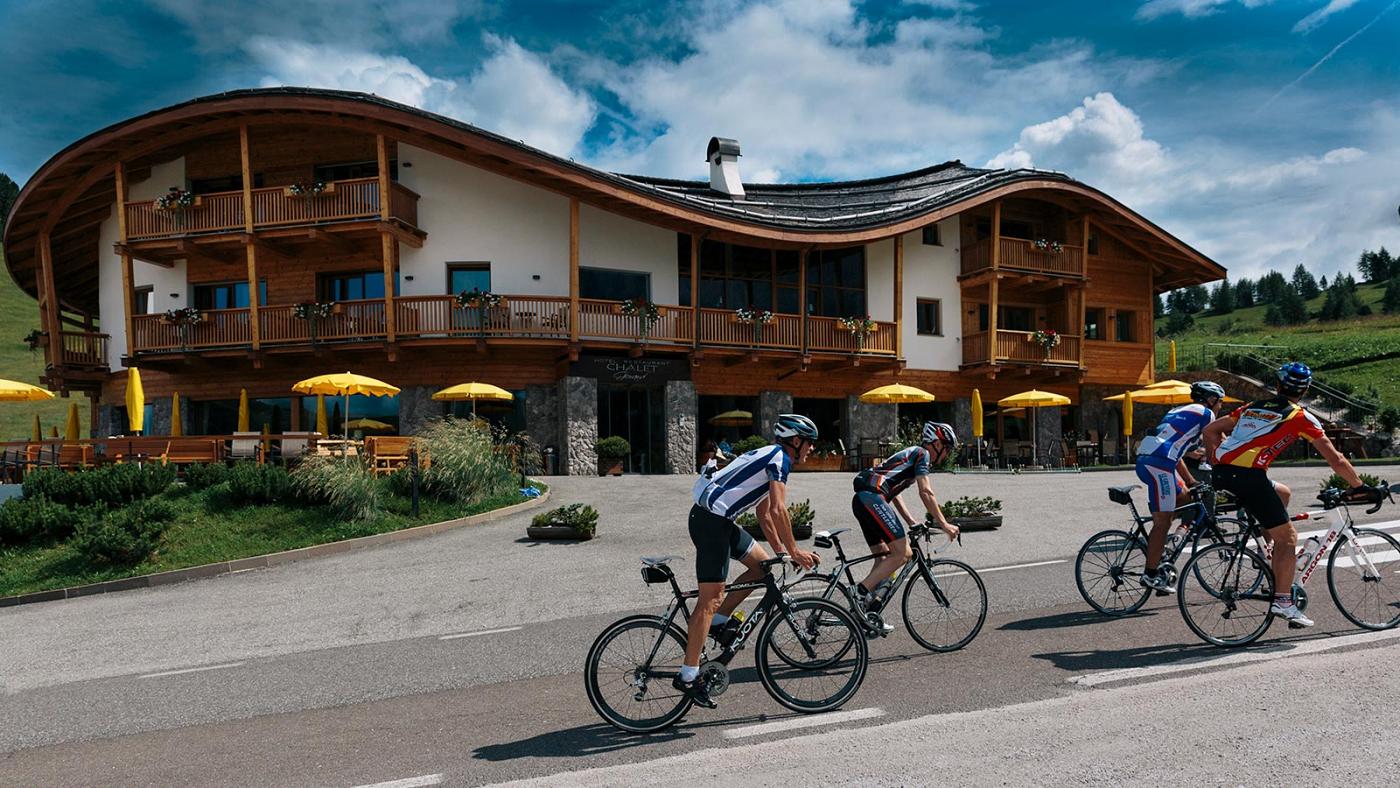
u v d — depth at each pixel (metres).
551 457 22.47
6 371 58.72
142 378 25.20
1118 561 7.00
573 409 22.67
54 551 13.05
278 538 13.25
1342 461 5.81
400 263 23.62
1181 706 4.52
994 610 7.32
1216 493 6.54
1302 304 79.69
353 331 22.34
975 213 29.62
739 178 29.83
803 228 24.95
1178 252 31.25
